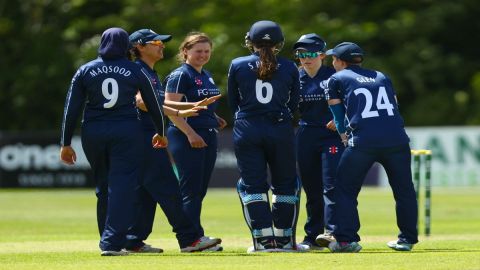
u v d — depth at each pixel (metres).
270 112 36.34
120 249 34.38
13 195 97.56
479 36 150.62
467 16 148.62
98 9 145.88
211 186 102.94
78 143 106.38
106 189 35.50
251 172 36.59
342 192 36.38
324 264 31.19
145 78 34.72
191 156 38.31
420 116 142.00
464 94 143.12
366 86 36.31
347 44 37.03
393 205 80.38
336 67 37.66
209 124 38.94
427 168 49.44
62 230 57.06
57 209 78.00
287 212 37.28
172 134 38.56
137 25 140.00
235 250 38.59
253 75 36.34
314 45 39.31
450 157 102.94
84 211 75.75
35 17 144.88
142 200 38.00
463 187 103.00
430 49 144.62
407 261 31.84
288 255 34.62
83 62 137.25
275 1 138.62
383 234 51.28
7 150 107.44
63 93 140.12
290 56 131.00
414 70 142.88
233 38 134.88
